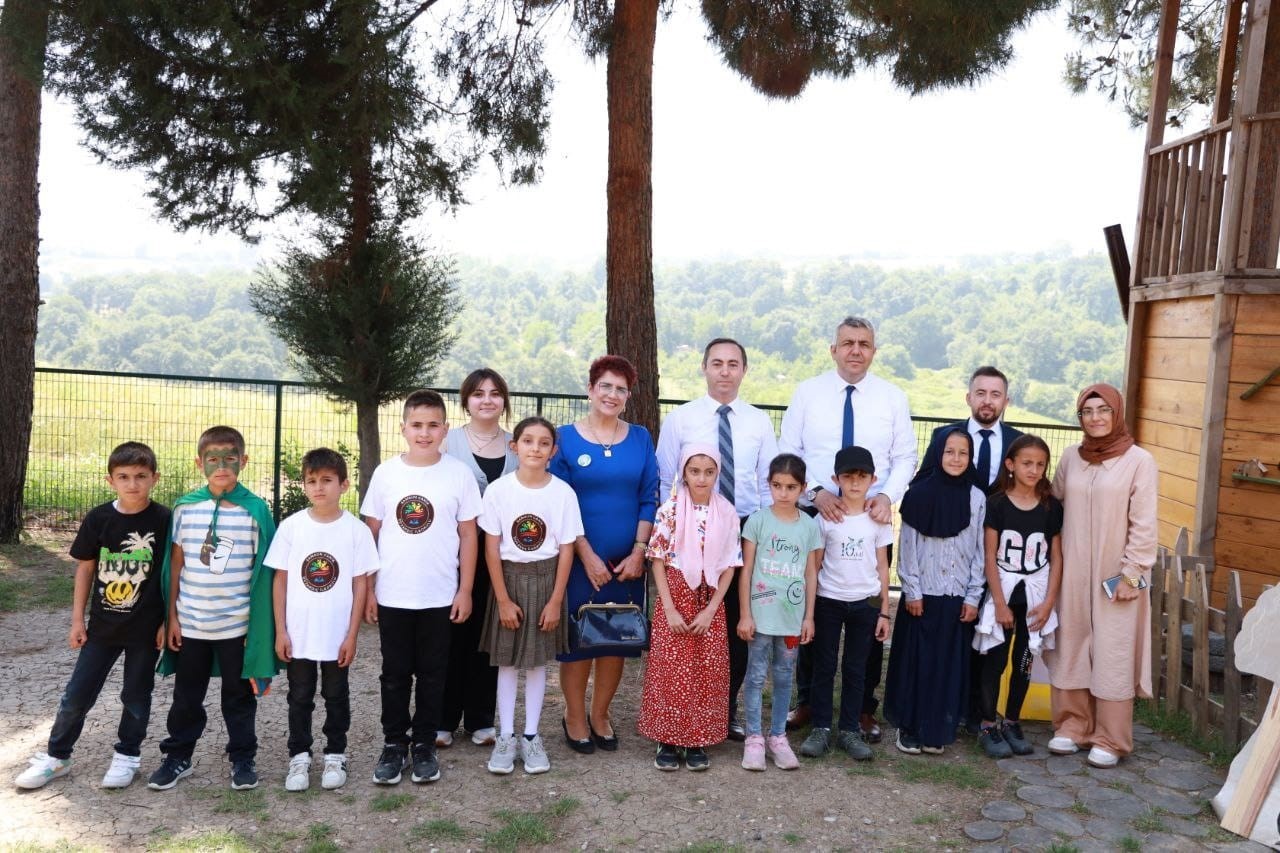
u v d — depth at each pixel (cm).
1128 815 408
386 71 784
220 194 855
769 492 493
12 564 805
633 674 591
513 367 8525
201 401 988
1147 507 456
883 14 850
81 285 6669
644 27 850
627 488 457
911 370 9200
